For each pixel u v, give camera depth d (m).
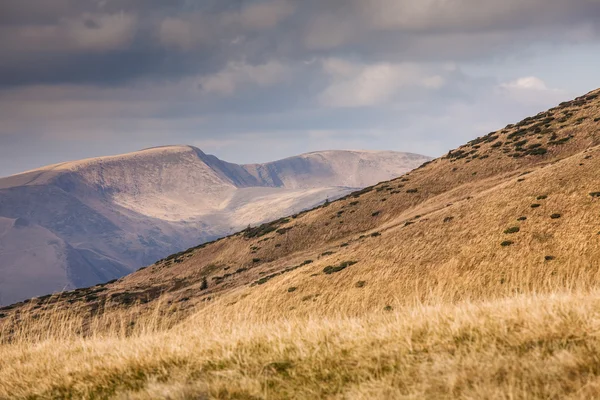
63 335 9.07
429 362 5.39
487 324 6.14
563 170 73.12
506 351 5.39
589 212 58.44
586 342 5.20
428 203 107.12
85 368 6.95
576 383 4.46
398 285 56.88
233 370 6.04
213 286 97.19
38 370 7.38
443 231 67.50
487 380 4.69
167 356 6.97
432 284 55.06
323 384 5.40
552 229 57.66
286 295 62.66
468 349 5.64
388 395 4.78
